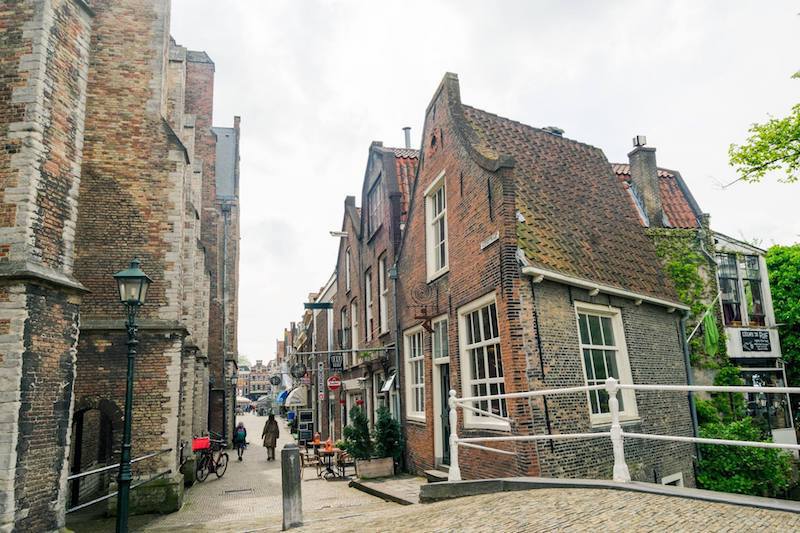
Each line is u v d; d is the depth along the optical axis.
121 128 13.05
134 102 13.24
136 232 12.63
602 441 9.19
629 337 10.79
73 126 8.58
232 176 37.47
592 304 10.10
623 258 11.77
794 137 11.37
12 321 6.94
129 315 8.02
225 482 16.42
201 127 31.25
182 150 13.21
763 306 18.56
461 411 10.41
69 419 7.75
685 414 11.92
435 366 12.08
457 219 10.98
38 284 7.29
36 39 7.95
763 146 11.64
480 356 10.08
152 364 11.97
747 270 18.58
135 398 11.73
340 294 22.94
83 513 11.67
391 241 15.52
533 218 10.26
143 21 13.69
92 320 11.99
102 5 13.52
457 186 11.02
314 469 17.72
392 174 16.22
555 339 9.02
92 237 12.42
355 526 6.82
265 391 138.38
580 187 12.64
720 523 4.39
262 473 18.53
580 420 8.92
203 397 22.36
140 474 11.46
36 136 7.72
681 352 12.41
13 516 6.56
